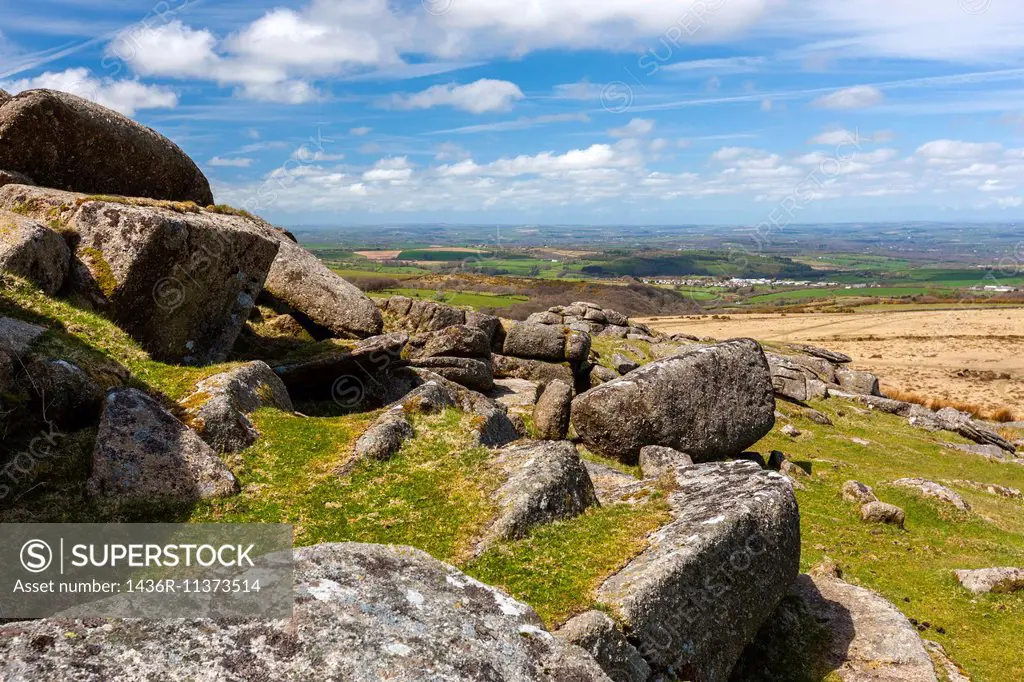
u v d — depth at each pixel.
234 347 24.59
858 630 13.59
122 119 24.00
